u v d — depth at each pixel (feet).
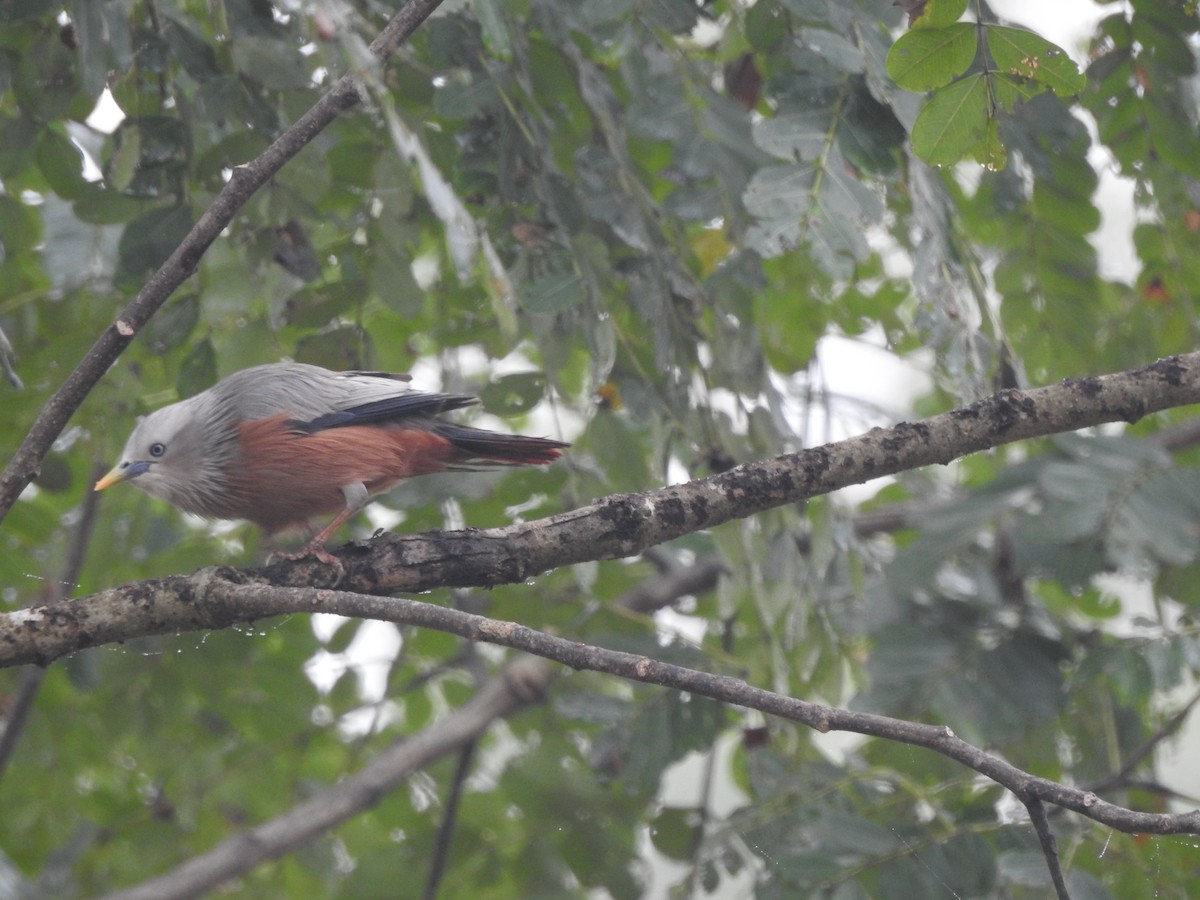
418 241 31.68
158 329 30.45
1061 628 40.29
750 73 36.29
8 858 42.22
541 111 31.37
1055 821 32.30
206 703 41.55
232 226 30.53
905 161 30.40
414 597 41.78
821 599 35.42
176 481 30.89
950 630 39.32
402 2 29.58
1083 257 36.96
